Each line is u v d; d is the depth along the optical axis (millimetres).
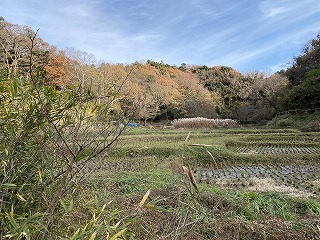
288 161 9211
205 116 37938
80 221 1751
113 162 8625
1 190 1497
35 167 1591
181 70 56344
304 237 3064
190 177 1607
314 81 26922
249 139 15312
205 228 2969
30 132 1554
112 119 1672
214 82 51500
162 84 37469
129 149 10000
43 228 1392
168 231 1929
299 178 6859
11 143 1515
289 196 4551
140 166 7918
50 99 1567
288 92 30812
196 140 13133
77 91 1606
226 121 28656
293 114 27406
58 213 1538
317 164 8820
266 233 3111
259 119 36375
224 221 3307
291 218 3625
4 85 1582
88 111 1631
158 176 5719
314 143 13297
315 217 3607
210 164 9000
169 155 9695
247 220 3514
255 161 9273
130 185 4887
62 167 1627
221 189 5309
